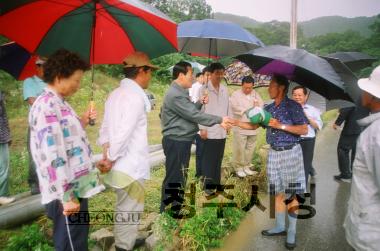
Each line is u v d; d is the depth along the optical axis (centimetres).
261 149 709
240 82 614
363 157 242
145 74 315
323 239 413
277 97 375
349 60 636
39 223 389
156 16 272
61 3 282
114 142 293
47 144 224
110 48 328
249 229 433
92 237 359
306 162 477
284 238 411
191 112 379
